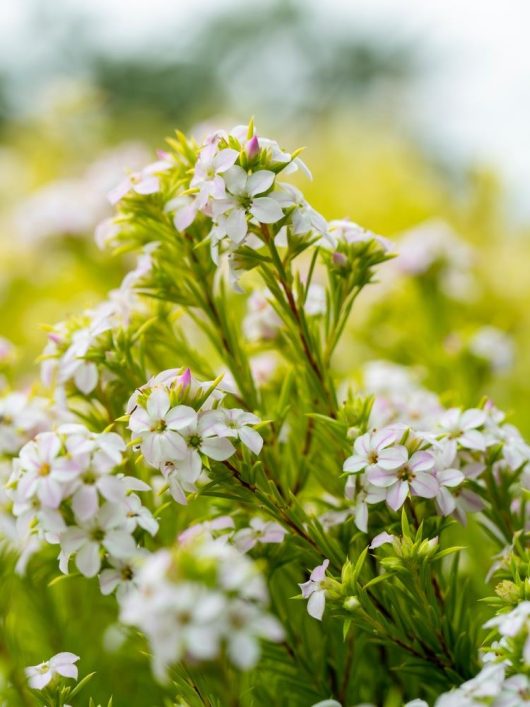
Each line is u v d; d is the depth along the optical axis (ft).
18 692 1.21
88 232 2.24
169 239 1.30
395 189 2.99
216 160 1.19
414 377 1.60
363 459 1.18
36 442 1.13
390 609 1.21
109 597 1.33
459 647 1.20
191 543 1.04
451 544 1.40
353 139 3.64
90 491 1.11
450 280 1.93
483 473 1.25
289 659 1.25
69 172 3.45
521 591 1.14
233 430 1.16
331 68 14.08
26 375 2.05
